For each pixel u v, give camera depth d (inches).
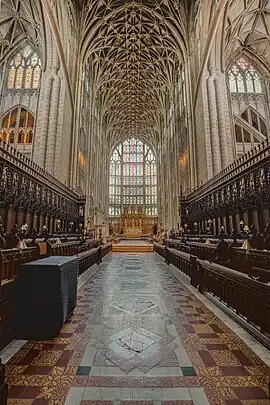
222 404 78.6
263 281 123.7
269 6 730.2
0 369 77.4
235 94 880.3
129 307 185.3
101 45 975.0
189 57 802.2
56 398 81.6
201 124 675.4
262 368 99.7
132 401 80.2
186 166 842.8
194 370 98.4
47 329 127.2
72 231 655.1
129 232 1731.1
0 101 822.5
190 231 692.1
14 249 136.4
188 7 796.0
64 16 666.2
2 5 733.9
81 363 104.1
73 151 732.0
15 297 130.3
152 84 1289.4
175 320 156.7
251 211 387.9
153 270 383.6
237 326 144.8
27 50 868.0
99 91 1258.0
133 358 108.1
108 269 394.9
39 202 448.1
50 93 649.0
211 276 208.5
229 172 441.1
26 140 790.5
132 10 864.9
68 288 156.9
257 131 843.4
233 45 847.7
